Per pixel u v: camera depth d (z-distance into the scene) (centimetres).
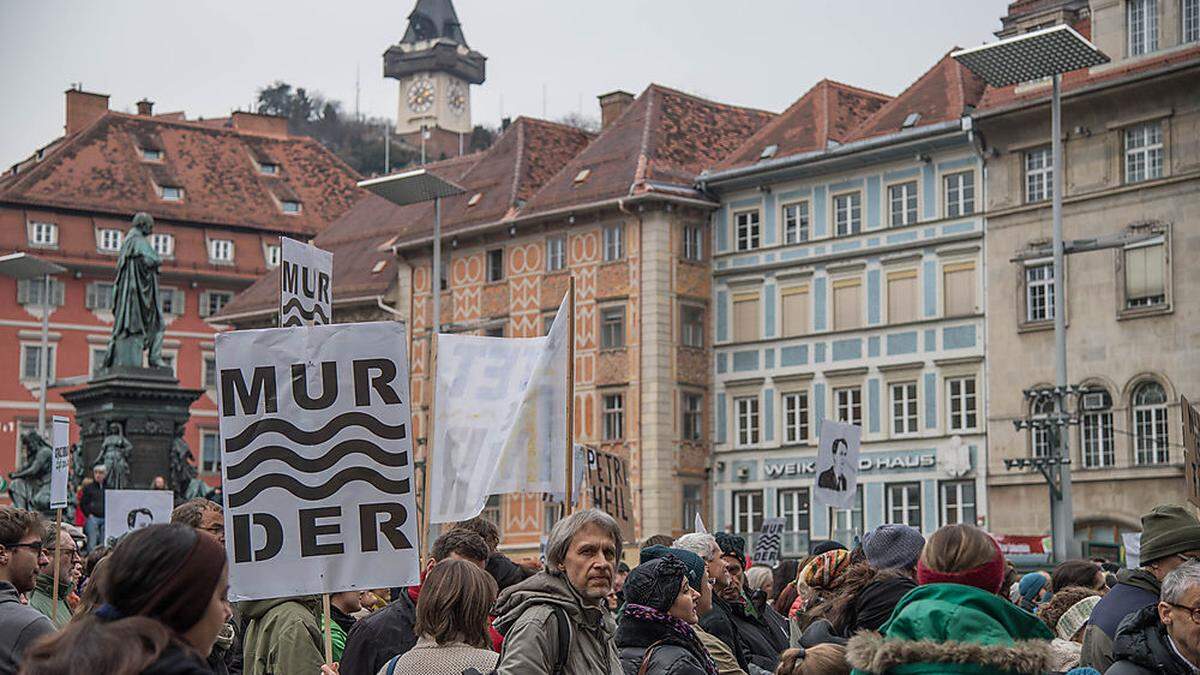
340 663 1052
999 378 5494
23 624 863
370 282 7338
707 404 6309
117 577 551
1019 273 5447
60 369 8862
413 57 17912
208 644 565
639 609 920
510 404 1468
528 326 6556
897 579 969
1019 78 3872
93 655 518
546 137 7069
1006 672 663
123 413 3412
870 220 5894
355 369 1020
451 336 1488
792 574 1551
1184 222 5094
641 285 6212
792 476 6053
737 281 6266
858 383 5906
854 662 689
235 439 1010
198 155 9556
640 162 6338
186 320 9106
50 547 1223
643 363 6197
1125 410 5181
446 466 1465
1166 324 5119
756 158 6244
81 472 3450
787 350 6106
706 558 1153
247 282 9231
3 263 5469
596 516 886
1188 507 5019
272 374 1016
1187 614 826
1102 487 5209
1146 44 5225
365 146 17562
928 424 5703
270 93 18838
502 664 852
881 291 5853
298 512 1012
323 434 1016
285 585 1007
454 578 920
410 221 7581
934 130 5638
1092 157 5297
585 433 6356
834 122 6172
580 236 6431
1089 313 5278
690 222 6309
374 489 1017
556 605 866
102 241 9006
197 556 557
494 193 6850
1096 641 960
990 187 5547
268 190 9581
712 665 928
